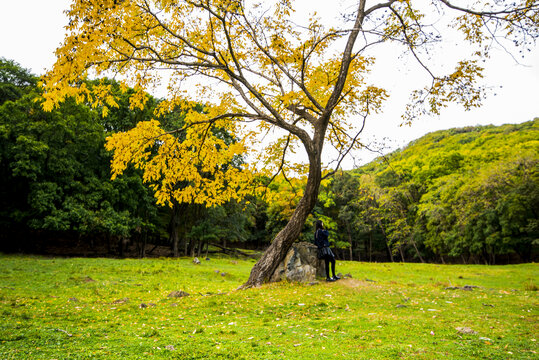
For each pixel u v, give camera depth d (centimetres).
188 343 434
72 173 2245
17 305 690
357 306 718
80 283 1087
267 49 996
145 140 900
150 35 853
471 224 3591
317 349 407
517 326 530
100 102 799
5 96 2414
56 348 398
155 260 2177
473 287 1040
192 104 1028
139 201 2614
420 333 488
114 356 373
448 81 836
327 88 1020
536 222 3064
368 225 4488
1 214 2244
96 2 565
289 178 1162
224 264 2364
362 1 898
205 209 2956
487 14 756
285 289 888
